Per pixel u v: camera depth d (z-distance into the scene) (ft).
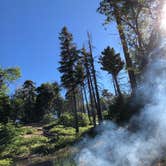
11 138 52.08
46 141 101.76
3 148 51.29
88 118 160.04
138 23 64.75
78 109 216.13
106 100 143.74
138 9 63.26
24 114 207.82
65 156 56.08
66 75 139.03
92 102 138.00
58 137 99.81
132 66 64.23
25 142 91.04
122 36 67.72
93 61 122.93
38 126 179.32
